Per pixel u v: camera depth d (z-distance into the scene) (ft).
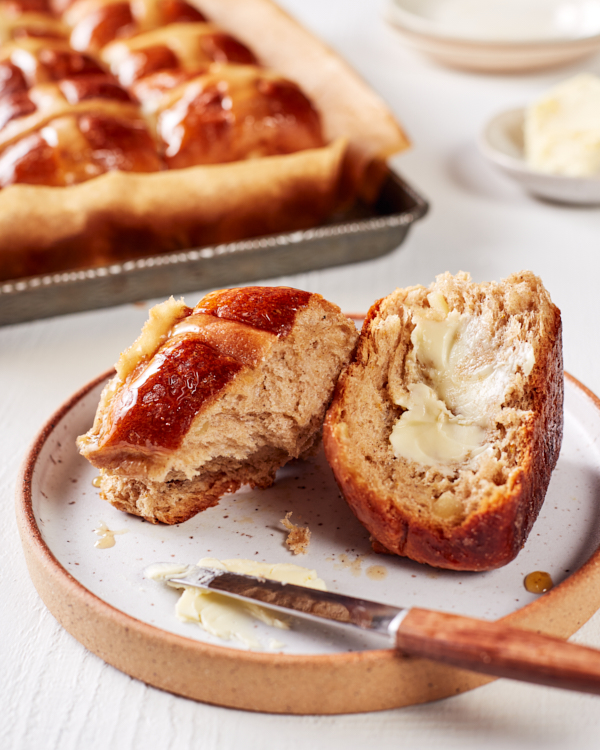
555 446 1.14
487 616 1.02
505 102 2.32
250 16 2.27
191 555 1.10
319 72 2.00
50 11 2.29
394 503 1.07
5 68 1.82
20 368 1.47
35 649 1.05
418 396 1.14
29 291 1.50
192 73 1.84
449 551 1.05
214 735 0.98
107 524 1.14
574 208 1.86
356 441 1.11
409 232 1.76
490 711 0.99
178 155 1.72
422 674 0.98
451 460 1.10
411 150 2.11
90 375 1.45
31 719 0.99
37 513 1.13
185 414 1.10
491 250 1.72
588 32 2.38
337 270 1.67
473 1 2.56
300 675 0.97
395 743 0.97
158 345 1.14
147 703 1.00
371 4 3.09
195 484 1.15
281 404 1.14
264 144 1.77
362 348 1.15
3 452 1.30
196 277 1.57
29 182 1.63
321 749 0.96
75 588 1.03
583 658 0.89
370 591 1.05
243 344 1.12
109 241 1.66
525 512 1.05
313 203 1.74
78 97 1.74
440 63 2.52
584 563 1.04
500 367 1.13
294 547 1.10
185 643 0.98
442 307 1.17
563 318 1.53
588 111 1.87
